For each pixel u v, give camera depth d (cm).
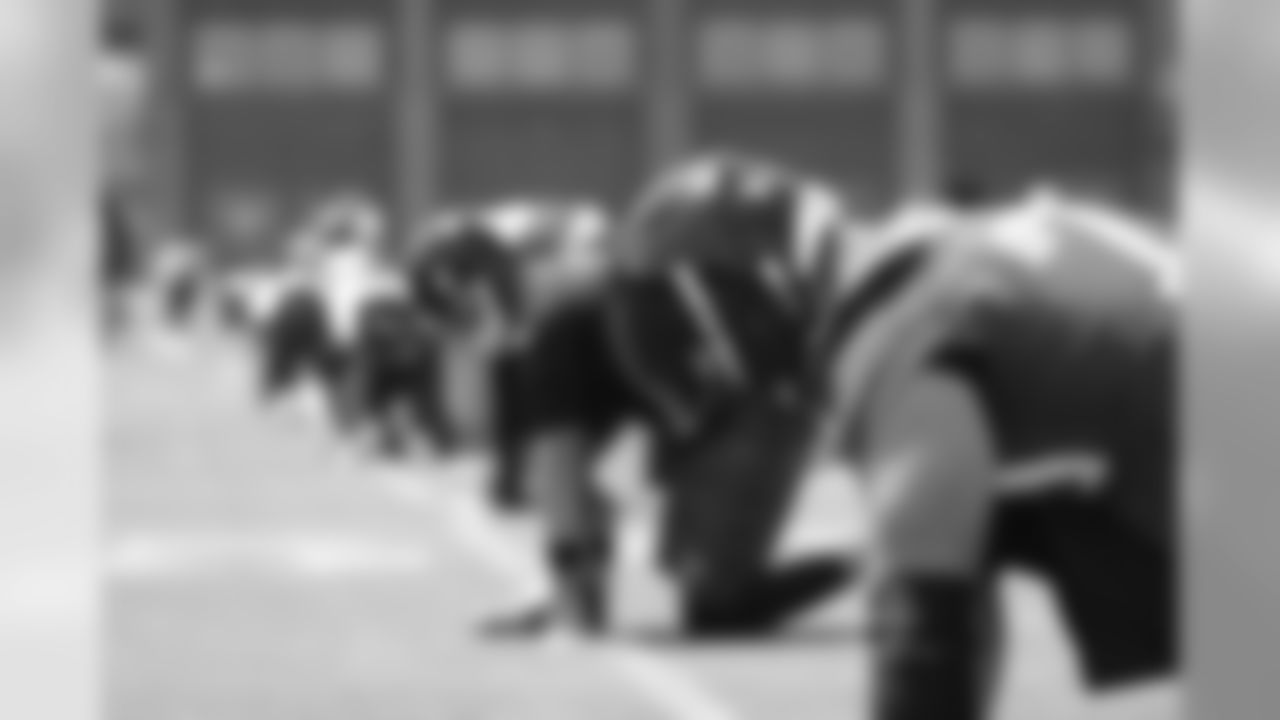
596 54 14088
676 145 14000
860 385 803
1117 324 815
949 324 800
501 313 2200
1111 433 816
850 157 14125
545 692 1424
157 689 1419
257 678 1466
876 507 794
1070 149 14000
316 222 13938
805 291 1642
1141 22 13838
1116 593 836
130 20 13550
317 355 4516
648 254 1644
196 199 13800
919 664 780
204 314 10112
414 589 1952
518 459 2294
